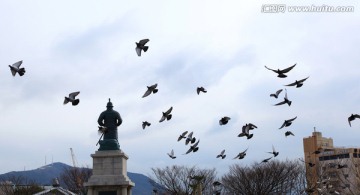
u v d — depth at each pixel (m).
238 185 82.25
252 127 25.03
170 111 25.17
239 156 30.08
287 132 28.52
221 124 25.14
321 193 51.72
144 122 30.89
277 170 82.50
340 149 115.25
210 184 81.75
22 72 20.31
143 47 20.08
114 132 45.75
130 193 43.84
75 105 23.12
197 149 27.03
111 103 46.69
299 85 21.94
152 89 23.17
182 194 80.25
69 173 112.00
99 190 42.66
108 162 43.62
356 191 72.06
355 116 23.14
